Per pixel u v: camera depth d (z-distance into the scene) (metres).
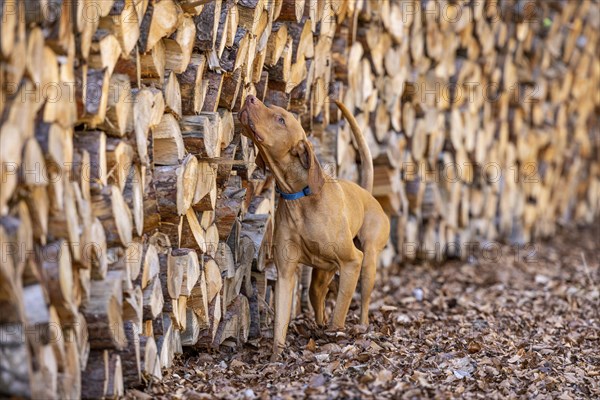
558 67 17.34
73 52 5.78
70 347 5.72
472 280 13.33
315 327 9.37
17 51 5.07
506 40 15.25
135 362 6.50
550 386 7.65
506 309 11.36
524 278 13.77
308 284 10.41
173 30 6.88
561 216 19.27
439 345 8.82
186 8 7.12
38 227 5.39
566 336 9.73
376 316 10.16
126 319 6.50
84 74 5.92
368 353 7.89
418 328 9.67
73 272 5.79
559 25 17.08
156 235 7.16
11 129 5.01
